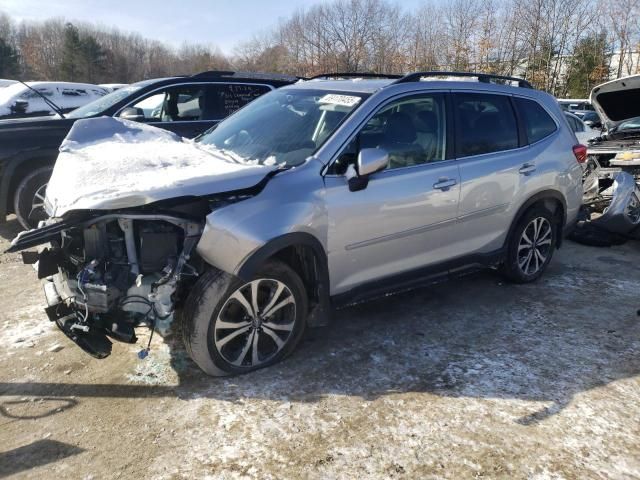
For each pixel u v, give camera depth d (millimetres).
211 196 2996
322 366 3422
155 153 3631
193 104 7094
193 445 2686
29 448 2645
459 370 3398
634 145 6539
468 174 4055
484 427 2848
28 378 3240
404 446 2697
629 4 38906
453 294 4641
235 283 3076
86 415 2902
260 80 7586
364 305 4371
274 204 3111
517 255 4680
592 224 6355
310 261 3408
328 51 49312
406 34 47406
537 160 4570
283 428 2818
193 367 3371
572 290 4789
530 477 2504
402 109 3816
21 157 5965
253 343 3293
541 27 38812
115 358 3471
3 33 69000
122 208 2895
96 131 4301
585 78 39500
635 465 2592
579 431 2826
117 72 69125
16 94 12703
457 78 4375
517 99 4594
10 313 4125
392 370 3391
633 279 5117
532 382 3275
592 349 3701
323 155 3389
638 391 3207
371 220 3520
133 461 2574
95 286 2873
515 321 4121
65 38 62344
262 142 3797
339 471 2527
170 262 2980
